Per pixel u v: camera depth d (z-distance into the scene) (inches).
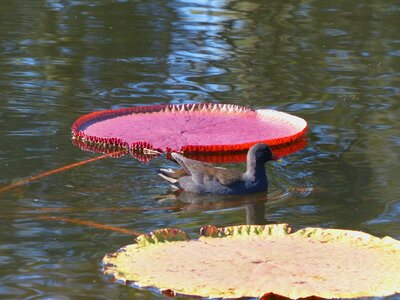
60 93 1034.7
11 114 954.7
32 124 927.0
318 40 1294.3
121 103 1013.8
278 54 1228.5
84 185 762.8
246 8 1493.6
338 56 1220.5
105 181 778.8
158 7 1492.4
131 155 868.6
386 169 816.3
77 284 542.6
